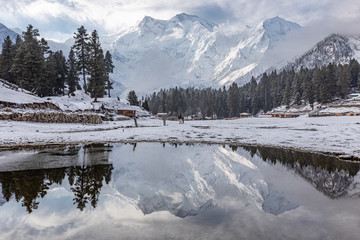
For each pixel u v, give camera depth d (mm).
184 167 10219
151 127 34688
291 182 7859
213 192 6715
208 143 18828
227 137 21844
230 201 5910
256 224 4496
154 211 5199
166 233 4125
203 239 3867
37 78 53188
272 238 3930
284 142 18250
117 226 4441
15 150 14812
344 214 5016
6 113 25812
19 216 4984
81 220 4723
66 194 6543
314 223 4562
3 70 61344
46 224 4574
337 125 30641
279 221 4660
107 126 33375
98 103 48844
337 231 4191
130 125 37281
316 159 12383
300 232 4160
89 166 10406
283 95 124750
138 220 4711
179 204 5684
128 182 7785
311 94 103562
